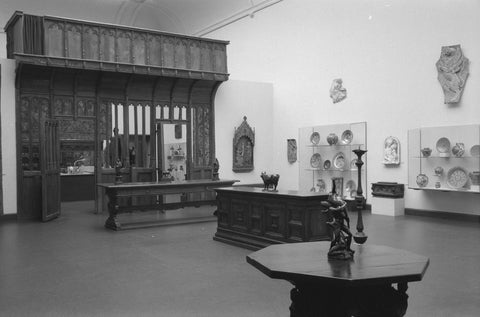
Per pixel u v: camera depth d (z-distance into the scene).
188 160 16.17
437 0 12.53
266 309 5.34
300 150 16.94
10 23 13.91
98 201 14.45
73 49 13.59
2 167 12.96
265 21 18.41
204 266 7.46
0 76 12.94
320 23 16.17
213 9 20.55
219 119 16.92
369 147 14.55
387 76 13.95
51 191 13.16
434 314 5.12
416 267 3.54
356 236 4.38
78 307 5.50
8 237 10.31
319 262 3.71
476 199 11.81
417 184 12.75
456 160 12.05
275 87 18.11
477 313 5.14
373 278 3.27
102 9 21.53
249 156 17.56
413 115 13.21
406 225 11.33
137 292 6.06
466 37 11.89
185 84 15.93
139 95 15.25
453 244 8.92
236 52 19.91
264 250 4.17
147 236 10.34
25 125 13.38
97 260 7.97
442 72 12.30
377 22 14.20
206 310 5.33
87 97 14.33
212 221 12.53
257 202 8.77
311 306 3.52
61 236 10.41
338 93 15.51
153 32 14.81
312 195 7.89
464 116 11.98
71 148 19.88
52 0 20.12
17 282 6.61
